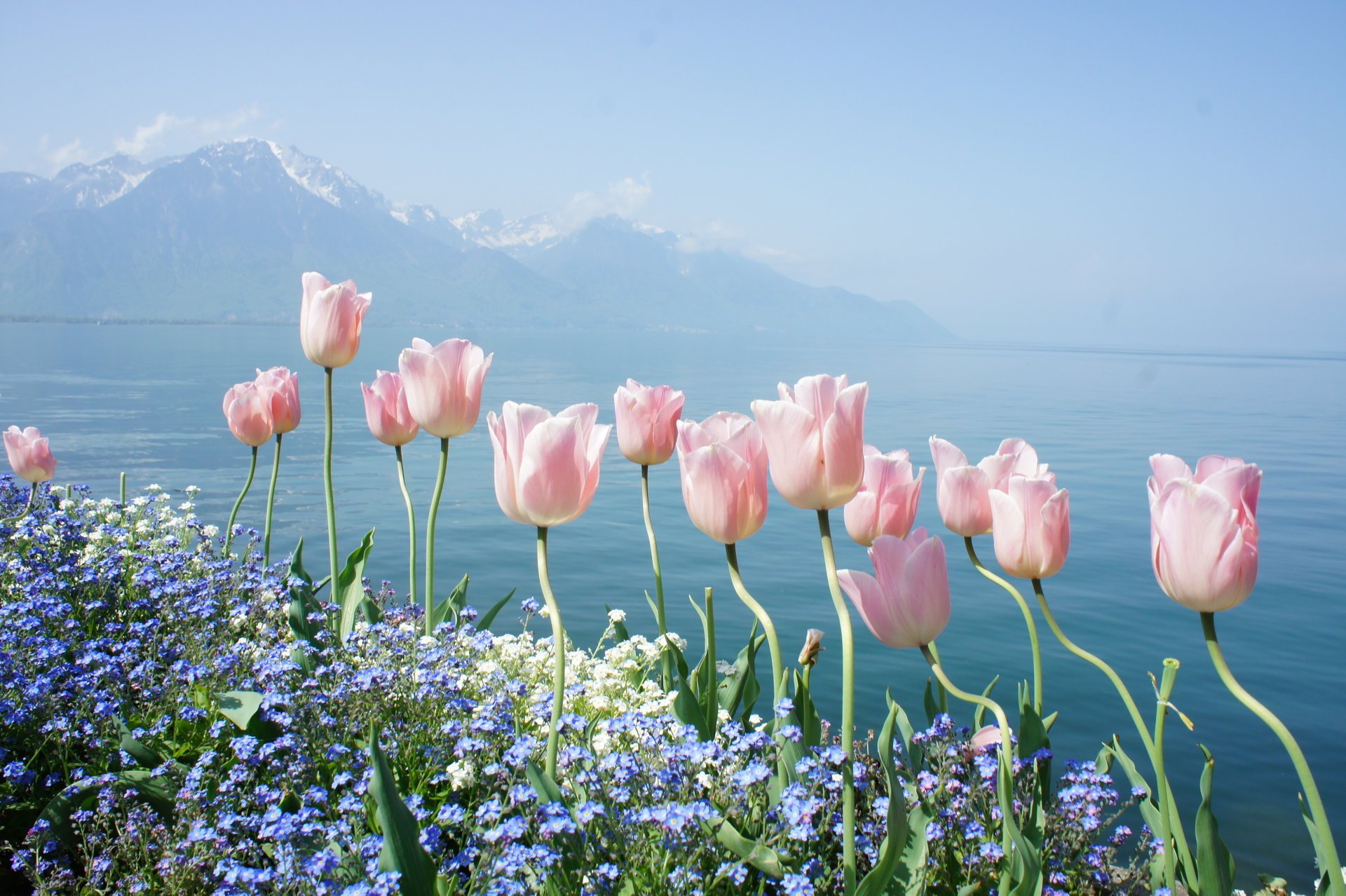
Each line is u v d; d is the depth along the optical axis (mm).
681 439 2145
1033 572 2205
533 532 15336
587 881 1811
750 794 2115
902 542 1896
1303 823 6105
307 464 23562
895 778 1705
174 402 41312
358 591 3787
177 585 3383
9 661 2723
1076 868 2250
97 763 2584
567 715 2352
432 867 1731
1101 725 7625
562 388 56438
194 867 2059
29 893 2303
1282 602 11406
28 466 4891
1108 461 25625
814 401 1920
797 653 9164
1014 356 194875
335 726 2557
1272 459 27469
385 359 88125
